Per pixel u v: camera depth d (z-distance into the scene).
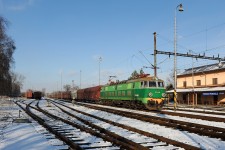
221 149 10.03
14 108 39.19
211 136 12.77
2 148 10.58
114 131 14.59
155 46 37.09
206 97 55.84
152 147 10.31
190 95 60.81
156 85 30.00
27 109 33.72
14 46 42.38
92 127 16.56
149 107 29.59
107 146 10.57
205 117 20.36
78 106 42.91
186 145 10.01
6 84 44.12
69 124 18.08
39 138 12.66
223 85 51.75
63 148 10.38
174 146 10.45
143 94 29.97
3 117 23.88
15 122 19.34
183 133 13.75
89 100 61.03
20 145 11.16
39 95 101.00
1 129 15.96
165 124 16.48
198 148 9.51
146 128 15.55
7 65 41.19
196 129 13.79
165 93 30.31
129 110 31.05
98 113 27.64
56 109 36.69
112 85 41.56
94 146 10.57
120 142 10.52
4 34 40.91
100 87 53.03
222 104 49.34
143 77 31.44
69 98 87.94
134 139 11.98
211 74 55.97
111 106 41.41
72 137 12.73
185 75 64.25
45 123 17.53
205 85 57.53
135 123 18.03
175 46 33.41
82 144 11.11
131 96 33.16
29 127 16.69
